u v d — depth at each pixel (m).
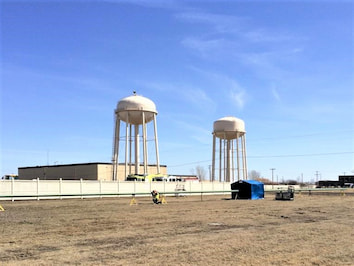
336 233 14.87
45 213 23.53
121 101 57.50
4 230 15.77
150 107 57.22
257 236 14.05
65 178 69.19
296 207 28.95
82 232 15.16
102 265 9.51
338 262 9.94
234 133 71.19
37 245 12.27
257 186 43.38
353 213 23.80
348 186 121.56
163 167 77.56
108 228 16.34
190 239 13.34
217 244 12.36
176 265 9.51
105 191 45.41
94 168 65.31
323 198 45.22
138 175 52.00
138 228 16.33
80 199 40.91
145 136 57.69
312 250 11.44
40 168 72.69
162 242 12.75
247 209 26.73
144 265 9.51
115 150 57.84
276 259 10.22
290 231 15.38
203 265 9.52
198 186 57.66
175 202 35.84
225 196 51.91
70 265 9.50
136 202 34.53
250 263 9.75
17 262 9.84
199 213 23.42
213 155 73.50
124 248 11.69
